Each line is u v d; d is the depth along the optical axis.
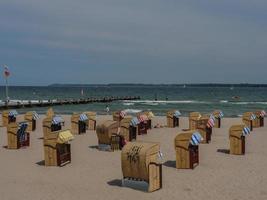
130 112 51.50
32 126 29.31
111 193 13.02
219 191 13.20
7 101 61.84
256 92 165.38
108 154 19.81
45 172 15.99
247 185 13.94
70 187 13.77
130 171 13.40
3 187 13.82
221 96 121.38
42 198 12.55
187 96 121.62
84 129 27.86
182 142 16.31
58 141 16.83
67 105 72.06
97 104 75.00
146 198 12.48
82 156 19.30
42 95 134.88
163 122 34.69
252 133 27.73
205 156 19.09
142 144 13.48
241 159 18.42
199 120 24.30
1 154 19.95
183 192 13.09
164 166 16.91
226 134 27.00
